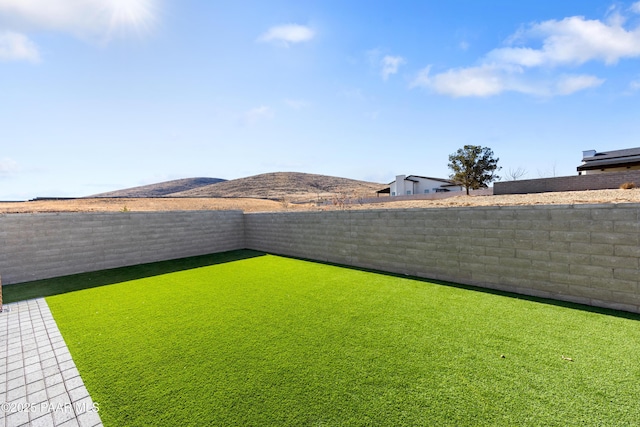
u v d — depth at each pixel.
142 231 8.34
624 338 2.86
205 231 9.73
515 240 4.46
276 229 9.32
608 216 3.64
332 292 4.84
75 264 7.19
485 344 2.83
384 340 3.00
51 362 2.81
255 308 4.17
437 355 2.65
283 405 2.01
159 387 2.30
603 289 3.72
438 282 5.27
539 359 2.52
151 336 3.32
